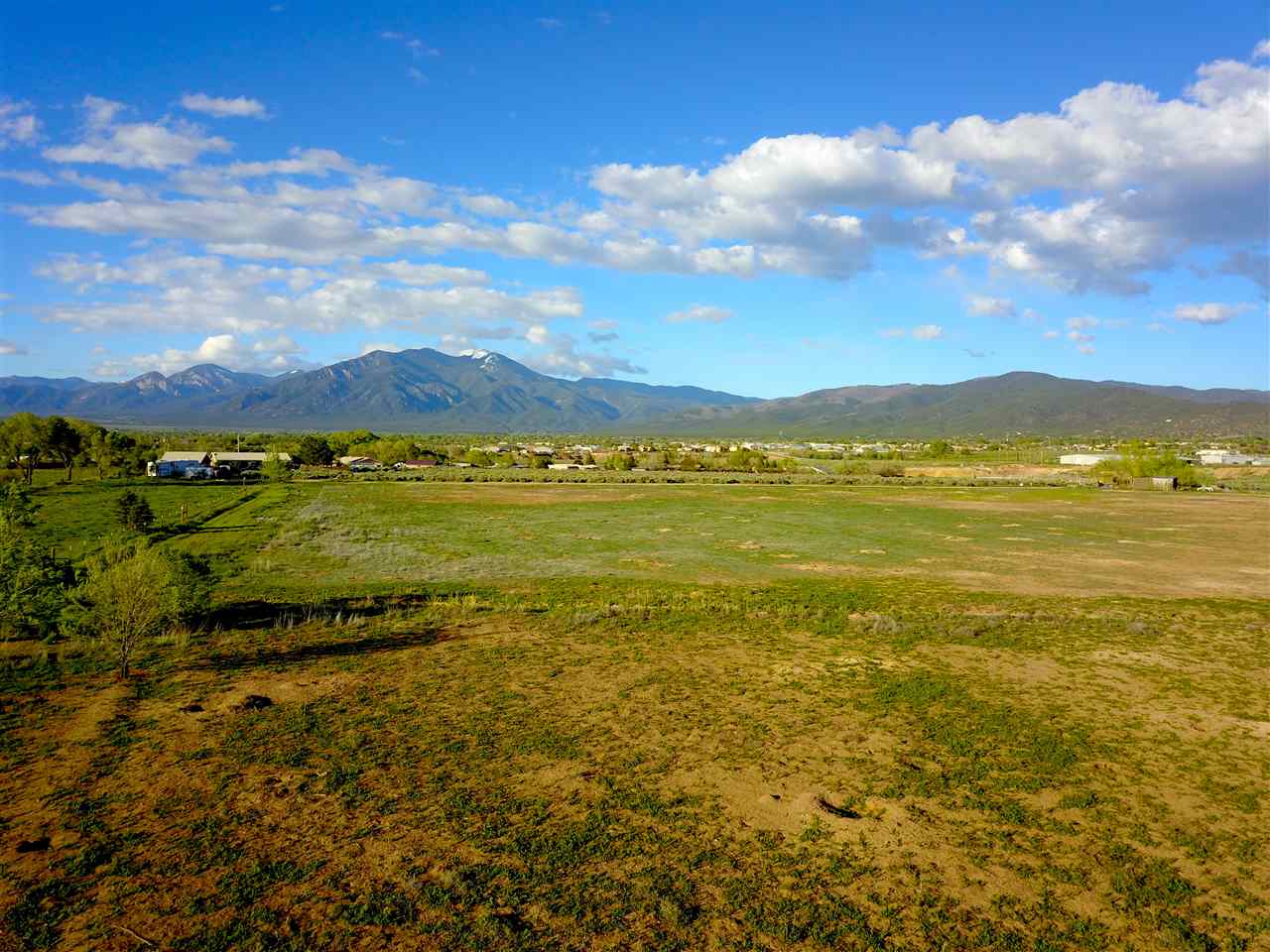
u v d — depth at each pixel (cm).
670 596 3095
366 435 19538
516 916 957
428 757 1440
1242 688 1931
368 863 1069
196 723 1585
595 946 902
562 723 1633
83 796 1244
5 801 1220
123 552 2244
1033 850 1147
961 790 1341
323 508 6888
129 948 874
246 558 4091
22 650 2122
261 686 1853
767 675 2003
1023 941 934
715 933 934
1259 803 1305
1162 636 2481
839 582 3544
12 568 2284
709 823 1207
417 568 3894
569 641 2358
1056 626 2608
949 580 3606
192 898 973
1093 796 1320
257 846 1104
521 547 4653
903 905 1002
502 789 1308
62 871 1024
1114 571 3894
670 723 1642
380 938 905
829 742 1552
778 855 1117
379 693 1816
